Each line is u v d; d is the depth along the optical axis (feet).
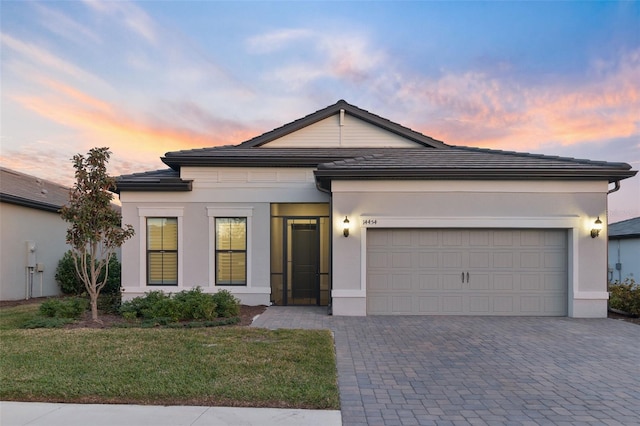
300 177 38.22
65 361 19.16
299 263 38.47
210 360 19.39
